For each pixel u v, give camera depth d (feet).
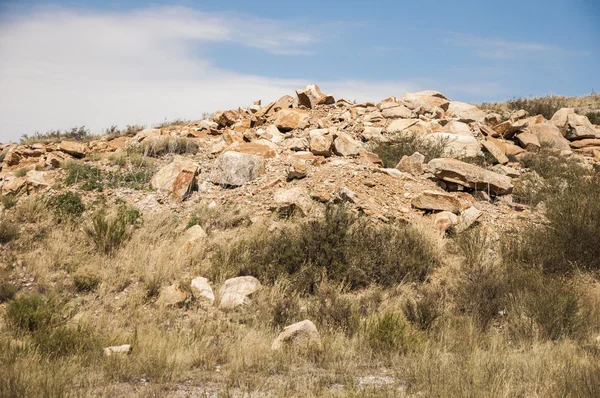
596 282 31.71
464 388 18.25
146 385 19.92
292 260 32.83
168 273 32.32
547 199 44.21
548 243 34.22
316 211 39.52
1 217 39.06
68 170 47.44
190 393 19.12
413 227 36.24
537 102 97.60
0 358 21.26
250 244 34.99
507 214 41.63
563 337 25.16
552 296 27.35
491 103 99.09
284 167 47.80
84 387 19.34
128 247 35.32
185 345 24.30
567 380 18.65
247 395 18.66
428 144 53.62
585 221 34.37
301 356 23.11
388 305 29.22
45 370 20.15
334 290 30.83
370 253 33.24
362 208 39.32
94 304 30.04
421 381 19.61
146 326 26.94
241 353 23.24
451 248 35.24
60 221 39.09
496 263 33.12
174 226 38.75
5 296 30.55
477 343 24.63
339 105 70.38
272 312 28.43
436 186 45.09
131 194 43.39
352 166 45.75
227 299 29.53
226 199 42.50
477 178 44.01
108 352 22.70
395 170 46.19
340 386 19.76
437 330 26.32
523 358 21.94
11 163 62.44
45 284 31.81
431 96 72.84
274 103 69.26
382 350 23.91
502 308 28.91
